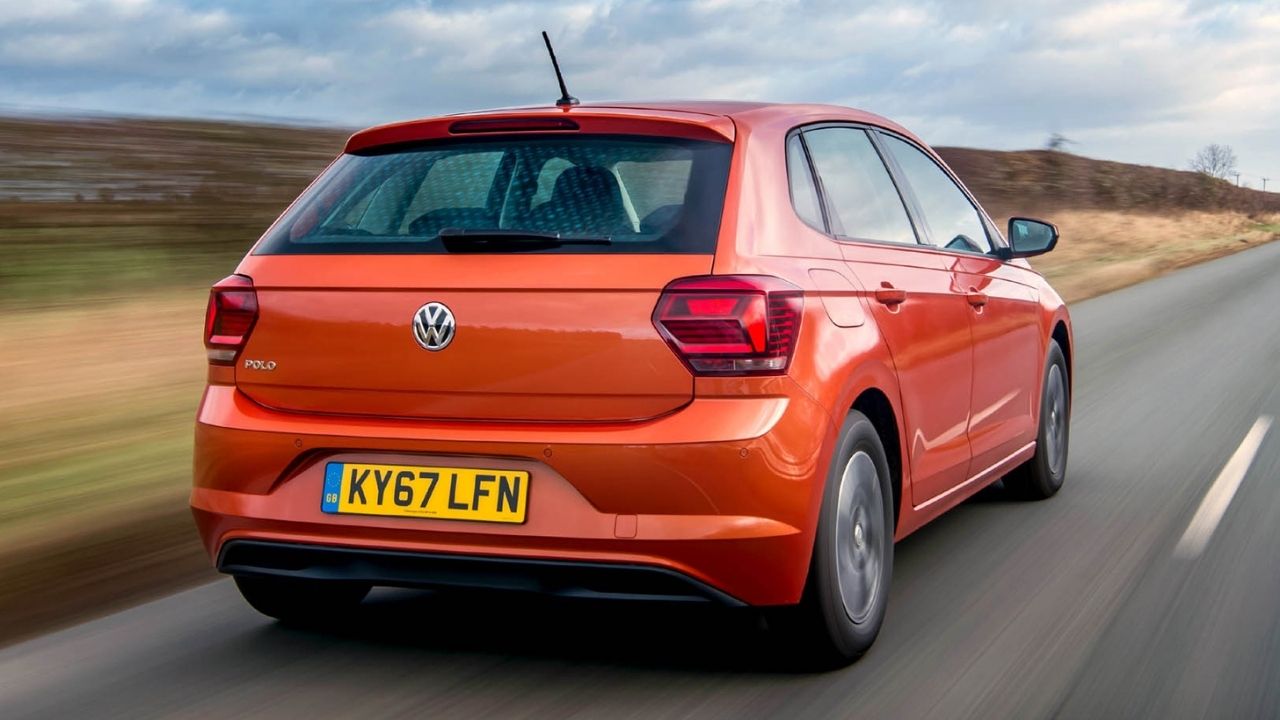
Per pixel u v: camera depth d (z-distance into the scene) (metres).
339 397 3.56
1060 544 5.21
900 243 4.48
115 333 11.05
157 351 10.23
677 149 3.64
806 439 3.44
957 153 58.66
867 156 4.53
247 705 3.46
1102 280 22.50
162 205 21.64
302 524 3.55
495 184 3.64
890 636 4.05
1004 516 5.74
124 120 38.72
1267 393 9.36
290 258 3.69
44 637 4.08
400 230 3.63
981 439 5.04
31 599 4.47
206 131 37.09
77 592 4.56
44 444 6.98
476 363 3.43
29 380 8.92
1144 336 13.74
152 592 4.59
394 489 3.47
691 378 3.33
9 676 3.72
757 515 3.35
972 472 4.98
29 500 5.79
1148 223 47.06
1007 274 5.50
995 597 4.48
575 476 3.33
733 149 3.65
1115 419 8.36
